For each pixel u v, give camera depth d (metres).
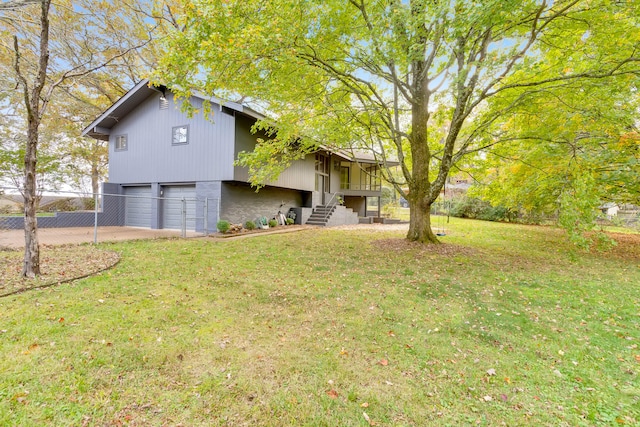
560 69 7.36
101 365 2.62
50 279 4.75
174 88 5.79
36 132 4.88
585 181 6.27
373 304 4.34
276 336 3.32
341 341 3.25
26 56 9.49
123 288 4.55
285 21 5.38
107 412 2.11
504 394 2.46
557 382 2.64
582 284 5.55
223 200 11.96
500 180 11.17
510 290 5.11
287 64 6.40
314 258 7.25
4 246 7.54
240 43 5.05
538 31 6.16
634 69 5.92
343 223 18.44
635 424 2.15
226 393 2.36
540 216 17.84
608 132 7.67
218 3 5.00
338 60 7.12
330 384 2.51
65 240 8.96
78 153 16.53
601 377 2.73
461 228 15.14
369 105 8.99
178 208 12.98
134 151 13.70
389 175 9.57
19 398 2.17
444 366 2.85
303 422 2.09
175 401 2.24
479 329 3.64
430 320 3.87
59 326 3.24
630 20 5.85
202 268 5.96
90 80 14.70
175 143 12.65
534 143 8.57
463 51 6.52
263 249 8.27
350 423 2.10
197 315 3.75
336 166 21.36
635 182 7.93
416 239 9.20
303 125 9.12
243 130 12.00
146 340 3.07
